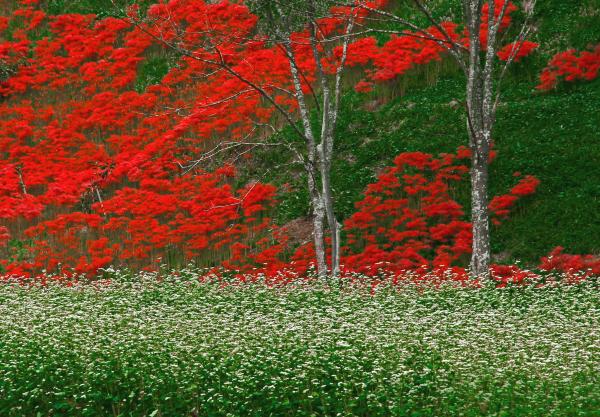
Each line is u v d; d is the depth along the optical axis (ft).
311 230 87.20
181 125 100.73
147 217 88.07
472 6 72.38
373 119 99.35
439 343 50.52
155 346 50.06
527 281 70.33
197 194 92.58
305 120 78.18
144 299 66.54
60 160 102.63
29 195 96.02
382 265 76.18
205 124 100.68
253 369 46.85
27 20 132.26
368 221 83.10
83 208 96.02
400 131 95.76
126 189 93.25
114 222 88.33
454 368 45.68
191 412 45.68
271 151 98.78
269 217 90.48
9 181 98.68
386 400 44.37
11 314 58.08
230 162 98.32
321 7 77.77
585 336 51.31
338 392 45.06
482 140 72.54
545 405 41.42
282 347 49.70
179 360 47.83
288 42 76.38
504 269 71.41
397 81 103.30
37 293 68.33
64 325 54.29
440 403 44.09
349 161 94.79
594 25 101.40
